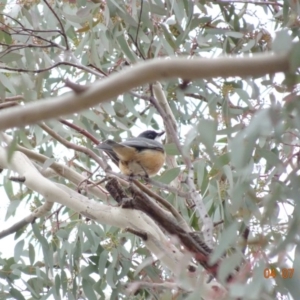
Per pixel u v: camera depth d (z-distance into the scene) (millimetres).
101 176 9938
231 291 5312
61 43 11125
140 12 9078
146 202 7359
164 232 8648
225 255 7285
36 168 9992
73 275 10055
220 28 10672
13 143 6016
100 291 9938
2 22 9461
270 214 6172
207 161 9430
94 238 9961
